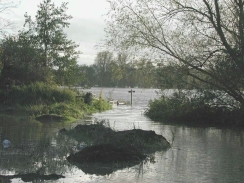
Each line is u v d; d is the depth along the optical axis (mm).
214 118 19312
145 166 9227
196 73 19406
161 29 19547
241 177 8273
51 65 33375
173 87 19484
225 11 18250
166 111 21188
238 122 18250
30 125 16719
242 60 17281
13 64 29078
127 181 7859
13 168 8703
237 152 11125
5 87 27672
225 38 18156
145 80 20719
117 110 28906
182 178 8148
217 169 8992
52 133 14148
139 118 21609
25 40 32469
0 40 30766
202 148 11781
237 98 18578
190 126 18047
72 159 9586
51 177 8031
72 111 22234
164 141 12141
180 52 19312
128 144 11117
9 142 11750
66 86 33594
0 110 22797
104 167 9047
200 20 18422
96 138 12320
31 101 24969
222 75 17984
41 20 33188
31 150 10750
